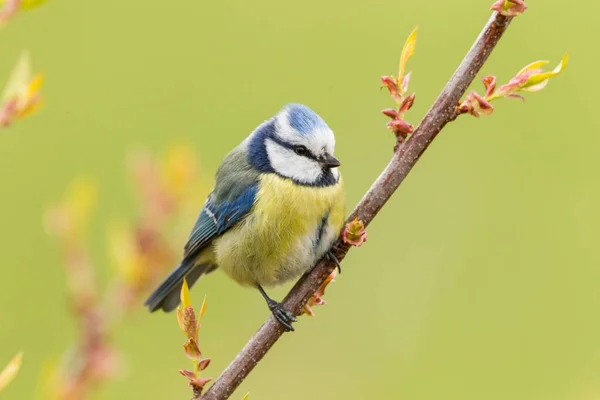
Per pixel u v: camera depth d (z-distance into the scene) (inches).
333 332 484.7
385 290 501.0
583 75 573.6
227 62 558.6
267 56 564.4
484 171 538.6
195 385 234.2
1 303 462.9
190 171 316.8
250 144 355.9
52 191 495.8
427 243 518.9
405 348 479.5
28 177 502.0
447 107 251.0
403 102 250.1
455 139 550.0
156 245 301.3
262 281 352.8
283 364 471.2
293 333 479.2
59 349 447.5
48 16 559.8
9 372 208.8
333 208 336.2
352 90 549.6
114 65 553.3
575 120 557.6
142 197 311.1
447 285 505.4
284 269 343.3
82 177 457.7
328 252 290.7
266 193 337.4
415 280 505.4
